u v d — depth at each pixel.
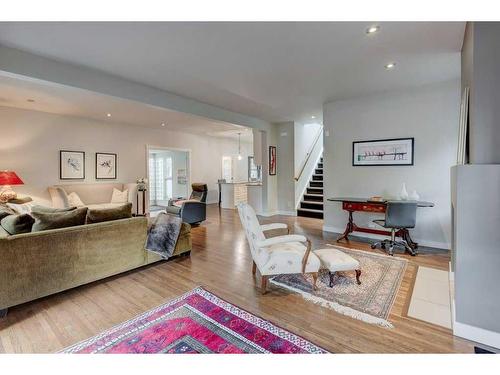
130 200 6.81
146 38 2.62
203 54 2.99
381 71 3.59
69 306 2.44
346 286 2.82
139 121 7.04
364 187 4.87
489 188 1.84
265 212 7.28
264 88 4.24
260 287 2.82
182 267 3.42
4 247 2.28
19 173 5.47
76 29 2.43
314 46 2.83
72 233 2.71
